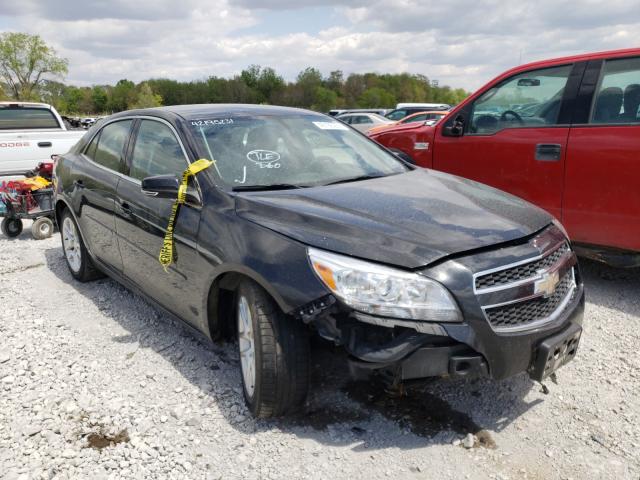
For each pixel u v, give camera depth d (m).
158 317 4.45
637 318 4.20
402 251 2.60
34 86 66.12
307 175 3.61
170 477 2.64
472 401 3.16
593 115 4.66
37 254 6.46
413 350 2.51
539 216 3.18
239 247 2.93
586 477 2.56
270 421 3.02
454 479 2.57
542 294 2.77
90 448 2.87
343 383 3.33
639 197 4.36
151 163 3.96
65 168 5.27
